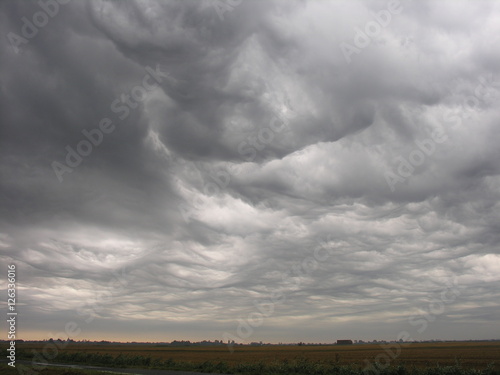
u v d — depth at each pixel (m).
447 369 32.94
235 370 40.75
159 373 37.28
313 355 84.44
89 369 41.06
